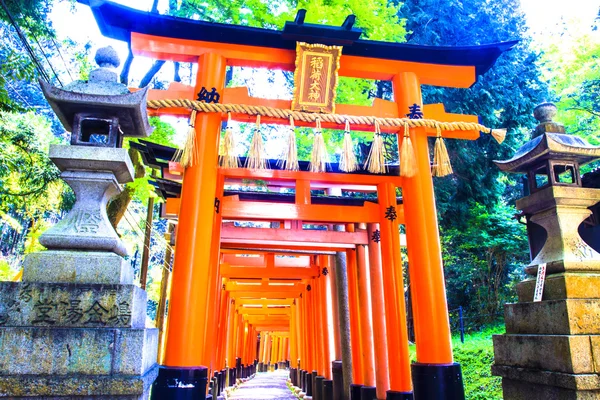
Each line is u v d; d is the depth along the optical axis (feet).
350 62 29.30
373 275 40.75
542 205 21.01
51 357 14.69
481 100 65.98
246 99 28.02
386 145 67.31
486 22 72.90
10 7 35.78
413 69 30.17
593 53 67.67
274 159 37.88
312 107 28.04
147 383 15.35
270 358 183.11
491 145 66.90
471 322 67.51
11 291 15.29
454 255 68.80
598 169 34.27
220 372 66.54
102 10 26.13
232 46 28.12
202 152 26.48
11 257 93.35
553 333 18.22
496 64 68.08
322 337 56.29
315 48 27.20
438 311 26.55
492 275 68.74
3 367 14.46
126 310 15.58
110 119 18.37
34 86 101.35
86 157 17.37
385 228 37.50
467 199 67.92
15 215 79.97
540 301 19.16
